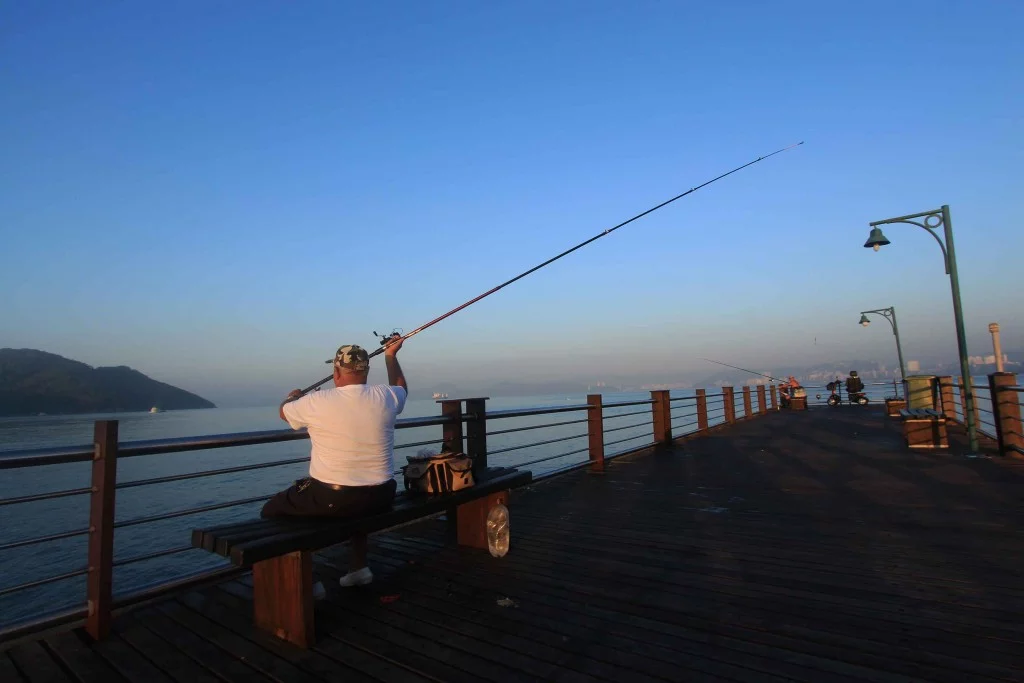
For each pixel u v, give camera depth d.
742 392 15.51
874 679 1.98
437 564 3.36
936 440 7.78
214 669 2.15
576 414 37.25
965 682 1.95
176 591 2.87
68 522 15.41
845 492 5.14
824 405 21.47
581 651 2.24
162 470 24.25
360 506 2.57
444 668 2.13
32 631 2.31
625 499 5.20
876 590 2.80
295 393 2.93
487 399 5.02
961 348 7.45
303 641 2.31
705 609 2.63
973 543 3.49
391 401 2.79
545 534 4.02
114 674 2.13
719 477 6.22
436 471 3.13
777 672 2.05
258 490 18.73
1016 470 5.82
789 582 2.95
